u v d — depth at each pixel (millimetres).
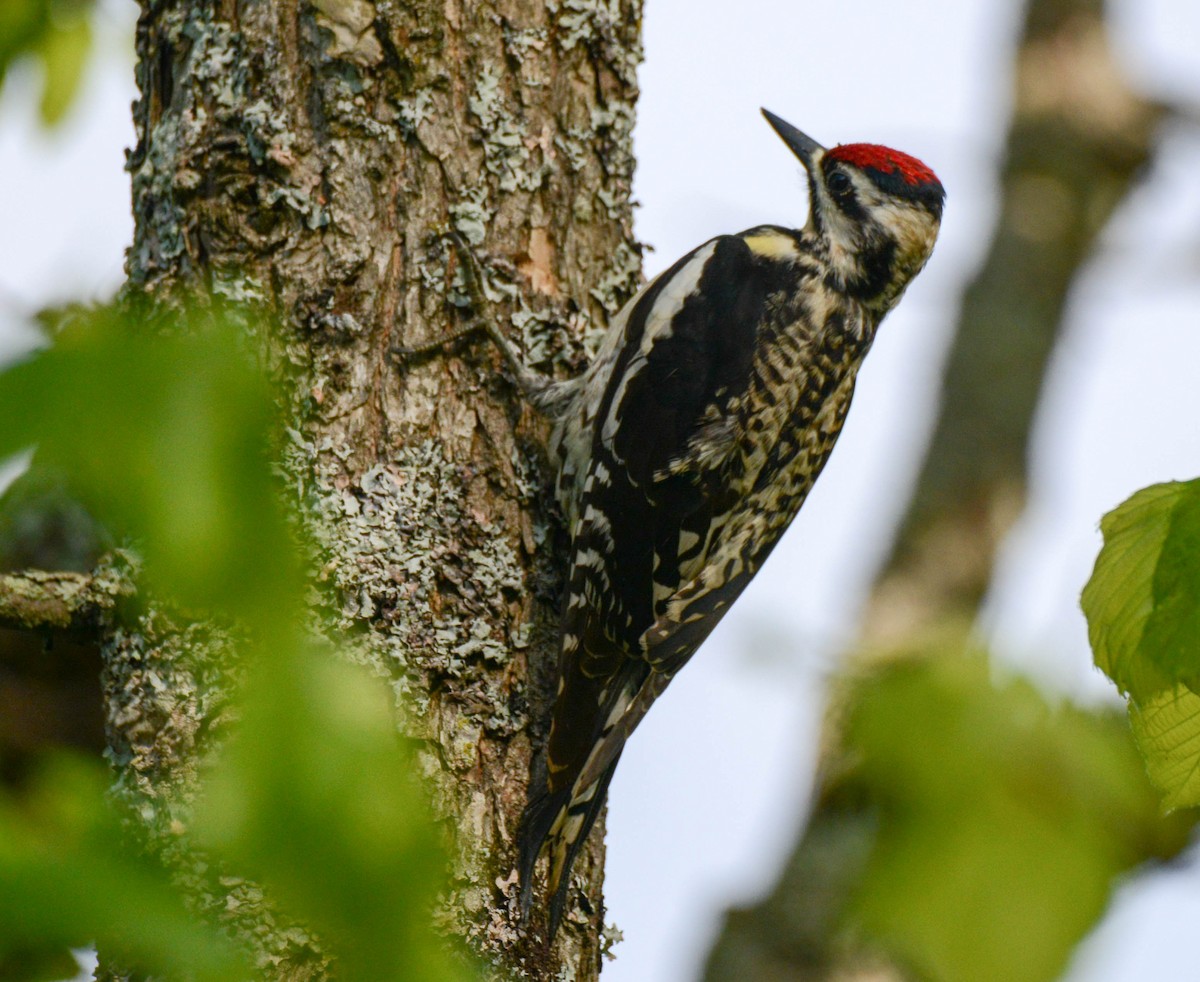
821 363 9500
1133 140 16078
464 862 7145
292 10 7621
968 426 15633
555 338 8133
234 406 3012
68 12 9594
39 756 7363
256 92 7512
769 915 12898
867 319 10055
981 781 8273
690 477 8766
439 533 7523
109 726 6855
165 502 2932
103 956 6195
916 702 8531
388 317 7633
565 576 8227
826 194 10133
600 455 8242
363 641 7094
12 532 7102
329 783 3277
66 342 2916
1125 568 6184
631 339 8562
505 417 7941
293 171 7492
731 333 9094
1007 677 8641
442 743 7250
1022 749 8383
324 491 7234
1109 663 6184
